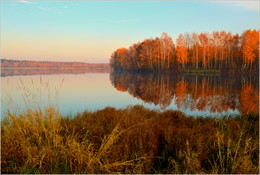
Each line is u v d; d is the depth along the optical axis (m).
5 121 3.67
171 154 3.13
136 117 4.64
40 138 2.99
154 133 3.66
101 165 2.62
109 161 2.77
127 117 4.43
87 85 18.75
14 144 2.85
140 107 6.35
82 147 2.87
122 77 34.94
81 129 3.55
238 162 2.70
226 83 19.55
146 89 15.92
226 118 5.76
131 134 3.50
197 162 2.76
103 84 20.31
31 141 3.00
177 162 2.79
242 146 3.24
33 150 2.78
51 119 3.56
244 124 4.57
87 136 3.42
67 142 3.00
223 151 3.01
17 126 3.21
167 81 23.64
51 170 2.47
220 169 2.74
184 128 3.99
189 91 14.34
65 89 14.67
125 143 3.20
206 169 2.79
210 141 3.42
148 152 3.07
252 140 3.41
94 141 3.33
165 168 2.80
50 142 3.01
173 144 3.30
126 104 9.39
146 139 3.44
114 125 3.92
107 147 2.92
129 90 15.35
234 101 10.10
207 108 8.51
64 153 2.73
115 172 2.57
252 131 4.17
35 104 3.94
